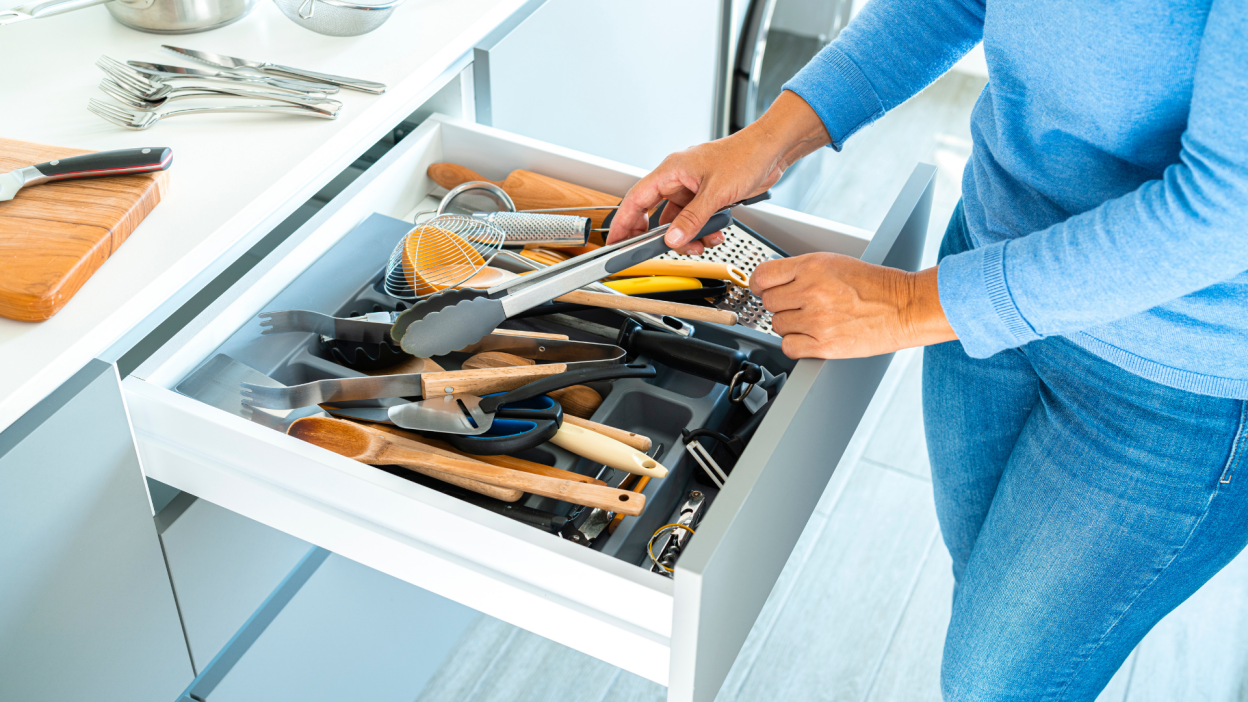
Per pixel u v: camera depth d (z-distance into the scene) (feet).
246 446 2.33
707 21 5.22
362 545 2.37
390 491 2.19
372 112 2.90
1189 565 2.46
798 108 2.77
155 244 2.39
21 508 2.17
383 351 2.69
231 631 3.02
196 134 2.77
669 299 2.96
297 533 2.48
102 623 2.54
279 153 2.71
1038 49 2.01
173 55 3.05
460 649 4.54
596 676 4.45
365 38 3.21
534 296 2.48
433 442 2.48
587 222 2.97
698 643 2.02
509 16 3.55
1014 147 2.27
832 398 2.50
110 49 3.08
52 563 2.31
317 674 3.47
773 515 2.27
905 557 4.91
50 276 2.15
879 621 4.63
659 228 2.59
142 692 2.77
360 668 3.71
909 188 2.98
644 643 2.11
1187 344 2.12
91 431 2.27
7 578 2.21
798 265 2.29
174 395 2.39
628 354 2.74
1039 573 2.55
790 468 2.30
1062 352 2.43
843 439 2.80
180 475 2.53
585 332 2.84
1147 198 1.82
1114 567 2.47
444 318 2.46
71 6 2.78
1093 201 2.21
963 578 2.81
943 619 4.64
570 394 2.71
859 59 2.74
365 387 2.44
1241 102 1.58
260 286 2.81
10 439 2.08
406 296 2.90
